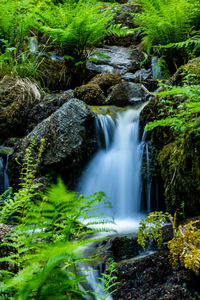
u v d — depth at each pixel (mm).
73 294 980
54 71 6938
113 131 4746
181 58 6027
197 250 1667
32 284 811
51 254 799
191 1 5812
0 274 1253
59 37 6672
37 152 4387
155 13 5926
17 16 6801
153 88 6168
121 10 8383
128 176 4297
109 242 2602
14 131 5484
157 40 6375
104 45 8062
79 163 4301
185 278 1849
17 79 5887
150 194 4035
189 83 3539
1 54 6711
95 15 6840
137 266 2107
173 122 2854
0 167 4746
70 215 1072
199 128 2584
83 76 7039
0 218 1562
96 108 4984
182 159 2965
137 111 4945
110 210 4316
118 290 1980
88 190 4469
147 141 4180
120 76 7121
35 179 4172
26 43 7434
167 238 2404
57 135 4281
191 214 2857
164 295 1824
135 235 2711
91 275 2154
